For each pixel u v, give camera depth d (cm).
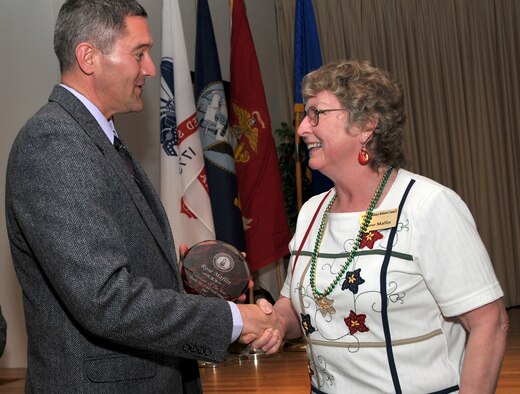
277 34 866
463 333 176
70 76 192
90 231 162
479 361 162
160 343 168
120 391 172
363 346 169
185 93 543
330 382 177
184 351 172
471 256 164
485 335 164
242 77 596
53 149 167
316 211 194
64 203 162
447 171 812
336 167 180
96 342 172
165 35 551
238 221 561
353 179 179
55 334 173
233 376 512
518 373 456
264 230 586
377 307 166
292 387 464
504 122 807
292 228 761
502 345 166
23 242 176
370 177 179
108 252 163
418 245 165
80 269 159
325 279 176
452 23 812
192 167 538
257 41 811
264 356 575
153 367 179
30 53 551
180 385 189
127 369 174
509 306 805
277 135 842
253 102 593
